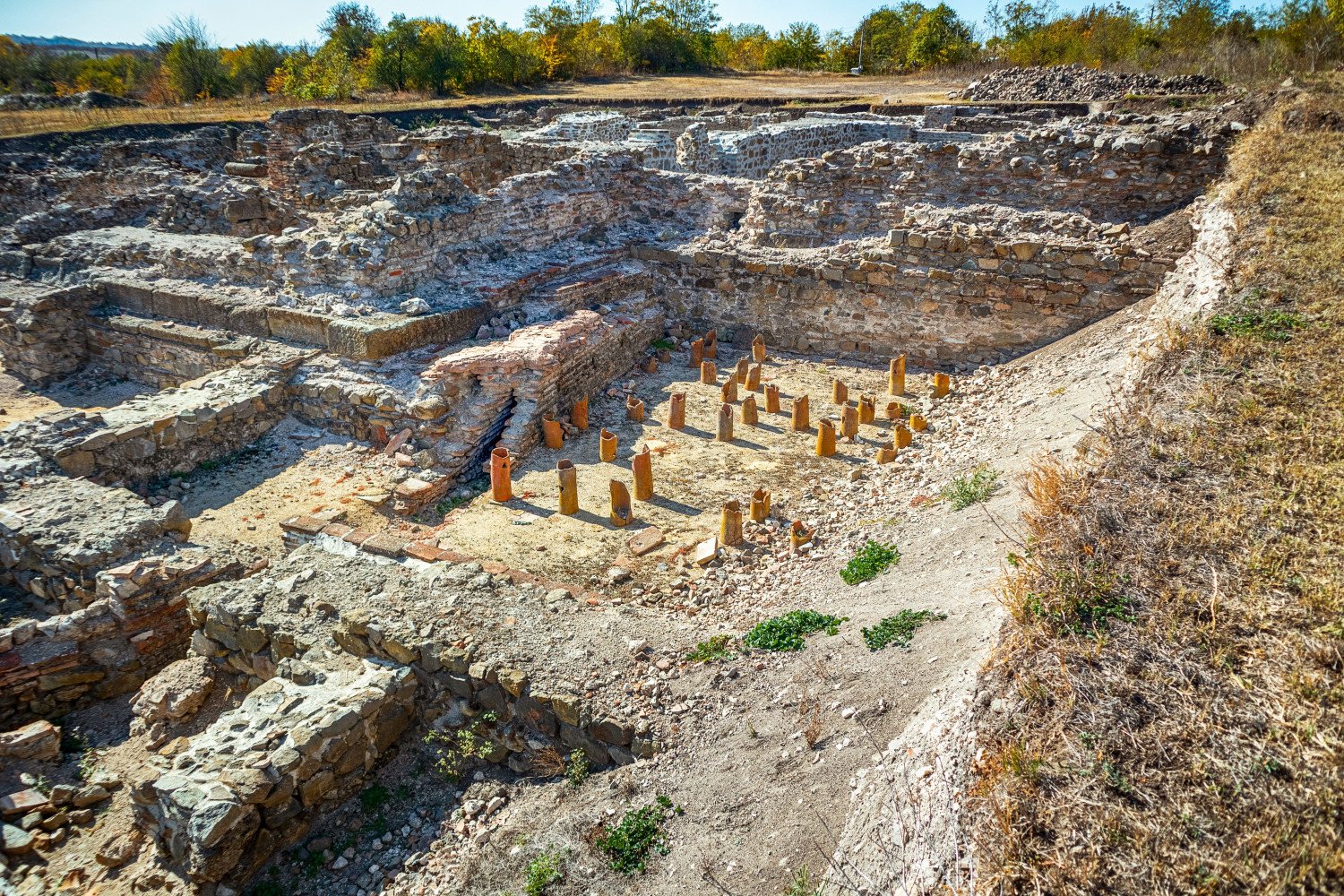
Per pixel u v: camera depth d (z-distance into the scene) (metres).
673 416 13.16
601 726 6.45
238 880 6.13
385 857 6.41
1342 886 3.38
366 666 7.36
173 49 47.97
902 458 11.70
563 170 17.47
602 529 10.30
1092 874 3.63
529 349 12.37
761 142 24.34
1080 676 4.61
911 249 15.36
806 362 16.33
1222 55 38.53
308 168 18.86
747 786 5.67
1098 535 5.66
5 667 7.64
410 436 12.02
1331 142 15.09
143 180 21.25
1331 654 4.43
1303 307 8.58
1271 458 6.25
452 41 49.69
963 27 60.59
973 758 4.41
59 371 15.66
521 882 5.66
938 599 6.77
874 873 4.33
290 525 9.62
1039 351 14.62
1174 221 14.50
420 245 14.37
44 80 57.31
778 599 8.27
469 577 8.16
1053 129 17.22
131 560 8.95
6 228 18.47
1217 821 3.74
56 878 6.34
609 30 62.47
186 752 6.43
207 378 12.77
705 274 17.22
